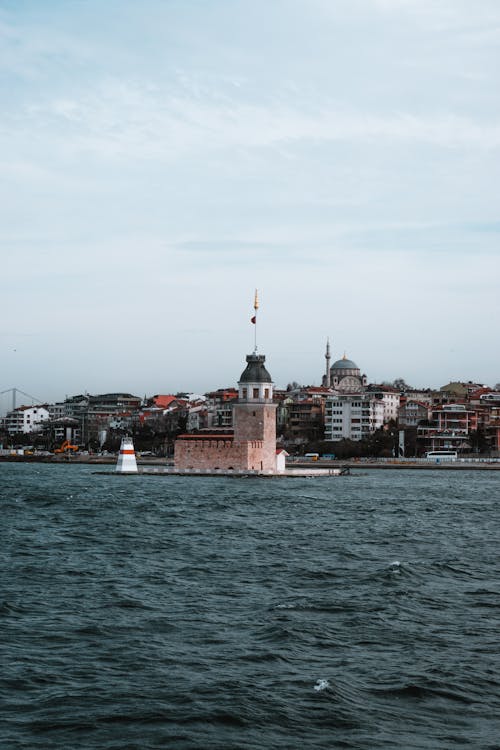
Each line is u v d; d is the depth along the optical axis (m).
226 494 158.50
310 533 96.19
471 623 53.06
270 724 37.44
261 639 49.53
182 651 47.28
